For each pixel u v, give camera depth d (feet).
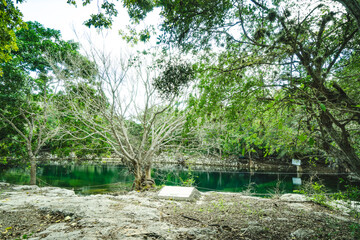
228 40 12.30
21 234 12.27
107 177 55.67
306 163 82.28
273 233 12.84
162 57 15.31
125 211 16.74
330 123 11.46
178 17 12.90
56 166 76.38
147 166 33.99
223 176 70.85
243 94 11.55
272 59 10.15
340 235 12.41
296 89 9.87
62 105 35.83
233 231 13.16
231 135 15.70
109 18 17.61
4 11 17.29
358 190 17.25
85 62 32.86
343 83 12.58
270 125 13.98
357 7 8.44
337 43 12.69
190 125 13.08
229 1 12.05
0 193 24.67
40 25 45.60
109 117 30.09
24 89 39.60
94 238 11.44
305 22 11.48
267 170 87.15
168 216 16.14
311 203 20.83
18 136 46.06
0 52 19.58
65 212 15.92
